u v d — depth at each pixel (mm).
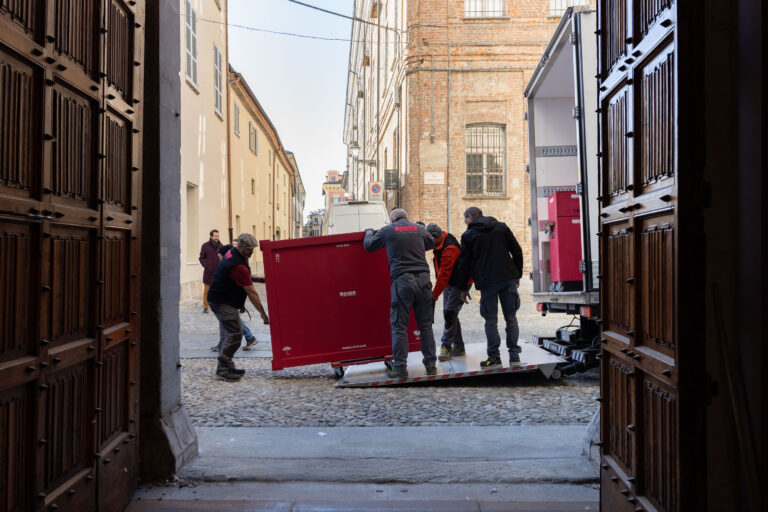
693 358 2262
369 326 7422
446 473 3973
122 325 3424
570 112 10039
